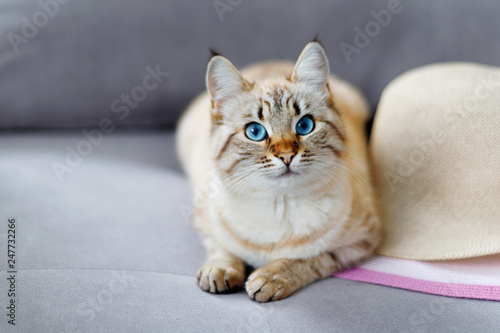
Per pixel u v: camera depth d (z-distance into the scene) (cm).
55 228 73
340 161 70
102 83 95
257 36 95
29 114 95
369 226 71
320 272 69
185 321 62
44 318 62
